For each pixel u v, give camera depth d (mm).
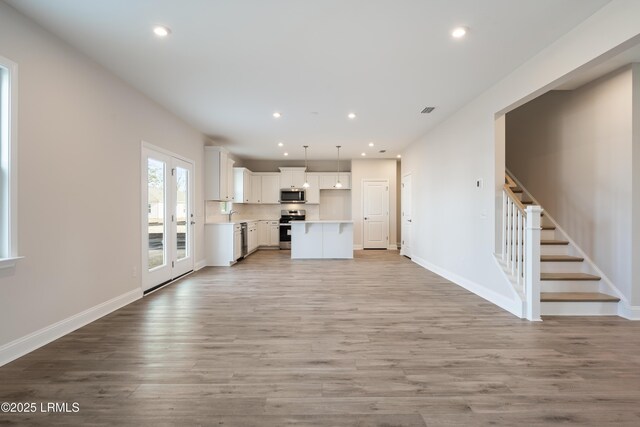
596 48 2443
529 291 3279
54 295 2736
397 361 2363
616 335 2863
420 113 5004
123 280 3756
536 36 2773
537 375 2158
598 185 3693
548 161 4512
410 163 7387
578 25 2600
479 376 2145
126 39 2799
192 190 5840
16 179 2367
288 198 9312
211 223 6590
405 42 2865
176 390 1972
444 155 5418
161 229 4797
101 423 1661
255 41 2844
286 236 9555
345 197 9742
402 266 6570
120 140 3664
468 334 2891
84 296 3104
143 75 3559
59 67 2779
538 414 1741
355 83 3795
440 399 1883
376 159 9273
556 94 4352
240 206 9070
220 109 4750
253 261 7266
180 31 2676
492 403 1842
